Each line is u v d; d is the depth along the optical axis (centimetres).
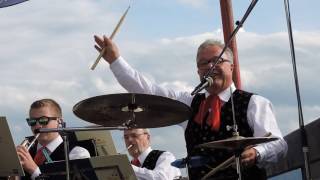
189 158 557
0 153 538
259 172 545
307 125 593
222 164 508
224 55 548
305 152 473
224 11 775
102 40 561
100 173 533
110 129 520
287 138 646
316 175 580
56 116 634
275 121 552
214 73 546
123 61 579
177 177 777
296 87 475
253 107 551
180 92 602
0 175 552
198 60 551
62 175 530
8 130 522
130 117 545
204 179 524
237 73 746
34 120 629
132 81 585
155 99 517
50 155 643
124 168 534
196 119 571
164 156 814
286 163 655
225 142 466
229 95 561
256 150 516
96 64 556
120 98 521
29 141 634
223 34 773
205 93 580
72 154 638
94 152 648
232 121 553
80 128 506
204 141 560
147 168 808
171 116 545
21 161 591
